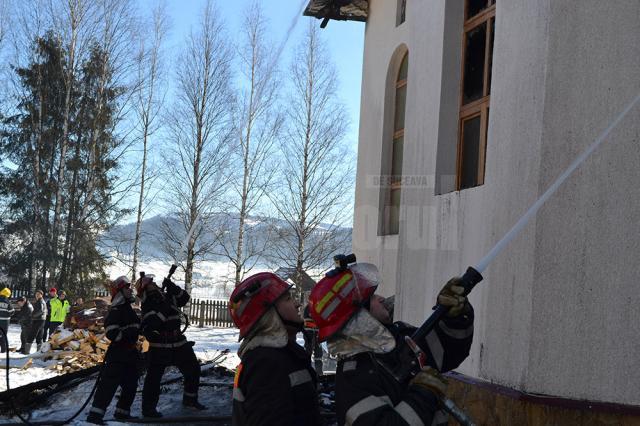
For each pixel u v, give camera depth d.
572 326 4.94
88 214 33.69
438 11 7.48
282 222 27.98
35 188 34.75
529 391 4.94
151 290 8.07
